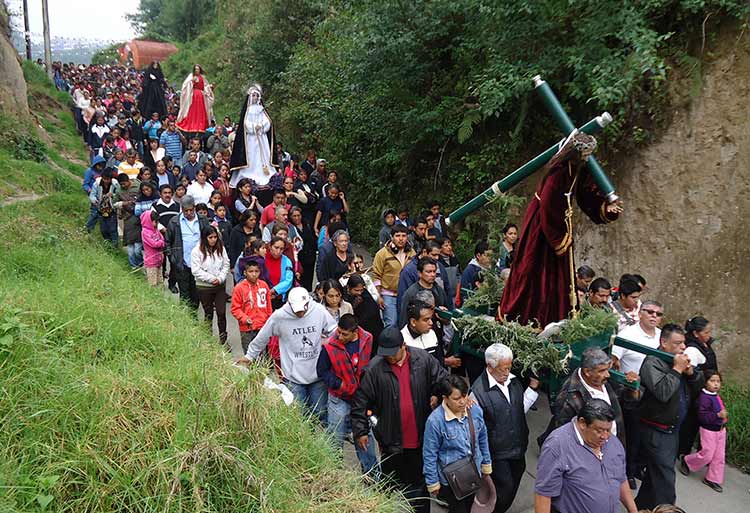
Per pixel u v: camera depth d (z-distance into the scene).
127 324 5.35
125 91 29.31
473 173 10.90
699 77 8.16
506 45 9.38
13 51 16.47
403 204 12.69
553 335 4.89
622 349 5.76
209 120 18.48
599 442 3.89
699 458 6.23
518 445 4.95
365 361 5.43
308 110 16.72
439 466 4.63
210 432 3.92
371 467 4.98
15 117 14.98
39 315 4.93
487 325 5.09
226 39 28.75
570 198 4.50
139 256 9.63
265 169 13.50
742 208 7.84
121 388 4.13
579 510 3.96
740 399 7.27
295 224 9.70
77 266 7.29
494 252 5.74
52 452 3.56
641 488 5.44
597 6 8.35
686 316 8.05
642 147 8.73
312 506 3.84
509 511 5.56
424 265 6.54
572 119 9.45
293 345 5.73
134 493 3.46
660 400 5.09
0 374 4.00
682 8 8.27
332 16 17.00
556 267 4.95
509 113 10.43
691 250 8.16
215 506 3.54
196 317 8.27
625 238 8.78
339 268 7.90
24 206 10.44
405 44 11.14
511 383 4.98
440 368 5.07
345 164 14.73
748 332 7.61
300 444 4.38
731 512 5.80
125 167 12.56
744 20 8.01
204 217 9.03
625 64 8.02
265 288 7.08
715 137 8.13
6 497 3.18
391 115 12.05
